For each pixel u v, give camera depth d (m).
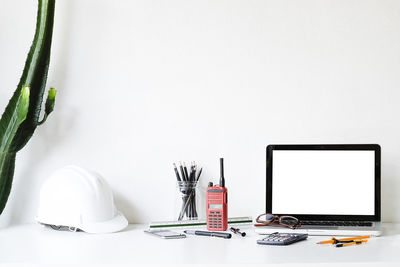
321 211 1.36
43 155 1.51
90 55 1.52
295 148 1.39
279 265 0.91
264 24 1.53
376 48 1.52
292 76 1.53
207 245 1.10
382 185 1.52
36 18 1.52
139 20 1.53
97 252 1.02
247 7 1.53
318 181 1.37
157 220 1.51
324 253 1.00
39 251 1.04
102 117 1.52
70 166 1.36
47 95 1.51
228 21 1.53
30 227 1.41
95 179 1.32
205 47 1.53
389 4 1.52
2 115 1.41
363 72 1.52
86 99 1.52
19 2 1.52
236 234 1.25
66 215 1.29
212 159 1.52
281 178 1.38
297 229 1.24
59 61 1.51
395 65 1.52
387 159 1.52
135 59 1.52
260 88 1.53
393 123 1.52
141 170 1.52
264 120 1.52
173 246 1.09
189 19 1.53
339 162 1.38
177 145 1.52
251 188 1.52
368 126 1.52
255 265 0.91
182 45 1.52
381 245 1.10
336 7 1.52
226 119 1.52
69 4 1.52
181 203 1.42
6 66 1.51
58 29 1.51
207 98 1.52
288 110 1.53
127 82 1.52
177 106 1.52
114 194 1.51
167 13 1.53
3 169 1.40
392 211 1.52
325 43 1.53
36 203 1.51
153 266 0.92
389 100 1.53
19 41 1.52
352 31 1.52
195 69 1.53
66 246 1.10
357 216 1.35
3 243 1.14
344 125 1.52
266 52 1.53
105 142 1.52
